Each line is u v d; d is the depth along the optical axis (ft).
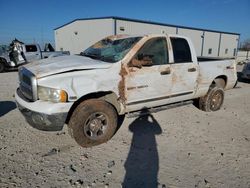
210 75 18.01
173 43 15.37
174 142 13.50
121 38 15.38
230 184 9.69
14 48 47.21
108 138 12.98
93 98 12.59
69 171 10.11
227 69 19.74
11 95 23.85
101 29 84.02
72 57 14.78
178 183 9.61
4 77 38.34
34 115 10.85
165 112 19.12
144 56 13.44
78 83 11.28
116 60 12.97
